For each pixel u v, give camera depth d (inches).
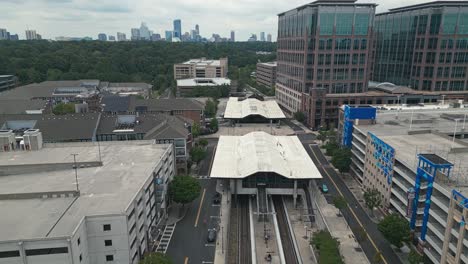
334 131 7194.9
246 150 5531.5
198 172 5718.5
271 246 3735.2
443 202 3100.4
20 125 6008.9
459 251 2711.6
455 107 6963.6
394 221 3449.8
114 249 2999.5
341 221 4141.2
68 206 3075.8
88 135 5753.0
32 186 3511.3
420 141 4613.7
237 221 4291.3
